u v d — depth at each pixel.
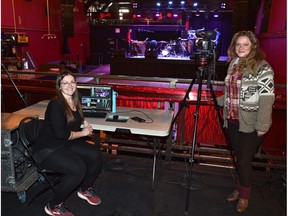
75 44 12.12
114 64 9.51
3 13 7.13
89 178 2.34
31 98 3.56
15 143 2.29
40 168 2.19
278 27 6.52
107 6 13.05
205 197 2.53
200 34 2.31
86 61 13.33
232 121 2.24
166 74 9.10
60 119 2.06
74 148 2.25
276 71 6.46
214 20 12.90
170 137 3.06
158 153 3.05
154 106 3.23
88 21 13.34
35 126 2.13
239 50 2.06
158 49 11.13
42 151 2.09
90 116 2.54
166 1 11.88
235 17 7.32
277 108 2.90
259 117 2.01
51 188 2.44
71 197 2.47
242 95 2.08
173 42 10.76
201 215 2.28
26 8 8.23
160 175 2.89
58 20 10.43
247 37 2.02
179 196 2.54
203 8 11.88
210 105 3.00
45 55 9.54
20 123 2.13
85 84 2.68
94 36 13.66
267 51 7.64
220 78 8.06
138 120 2.46
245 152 2.16
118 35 13.45
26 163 2.47
